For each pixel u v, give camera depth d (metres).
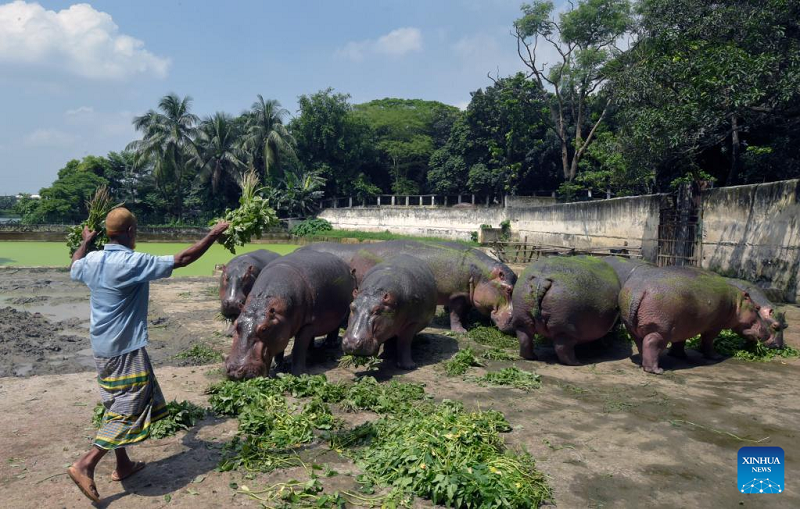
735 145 24.92
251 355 6.97
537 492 4.31
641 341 8.38
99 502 4.17
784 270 14.70
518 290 8.58
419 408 6.23
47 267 22.33
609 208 25.36
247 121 54.12
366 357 7.96
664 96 16.33
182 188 59.09
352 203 58.06
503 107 43.97
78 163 56.84
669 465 5.00
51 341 10.02
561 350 8.51
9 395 6.66
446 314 12.66
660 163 18.55
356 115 61.09
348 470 4.76
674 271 8.41
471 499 4.13
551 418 6.14
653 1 18.27
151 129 50.22
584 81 37.41
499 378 7.54
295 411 6.07
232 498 4.25
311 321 8.01
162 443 5.27
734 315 8.88
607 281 8.62
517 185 47.22
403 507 4.17
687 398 6.92
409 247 11.14
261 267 10.79
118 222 4.42
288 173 53.56
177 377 7.59
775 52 14.42
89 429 5.59
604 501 4.34
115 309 4.21
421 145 59.81
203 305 13.98
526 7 38.12
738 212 16.48
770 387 7.45
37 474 4.60
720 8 16.44
